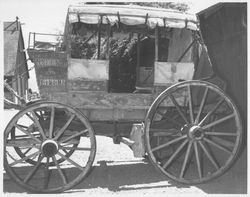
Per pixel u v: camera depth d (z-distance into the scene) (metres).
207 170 6.34
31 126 5.62
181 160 7.05
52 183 5.60
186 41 6.32
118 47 7.48
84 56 6.87
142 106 5.64
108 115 5.66
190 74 5.74
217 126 6.79
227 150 5.60
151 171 6.40
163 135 5.78
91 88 5.47
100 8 5.42
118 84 7.51
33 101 5.51
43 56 5.36
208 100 6.54
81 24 6.37
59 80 5.41
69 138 5.23
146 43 7.52
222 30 6.99
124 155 7.84
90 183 5.63
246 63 6.32
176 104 5.55
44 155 5.15
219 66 7.18
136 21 5.46
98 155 7.80
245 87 6.38
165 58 7.23
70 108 5.13
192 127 5.58
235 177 6.00
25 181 5.08
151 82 7.27
